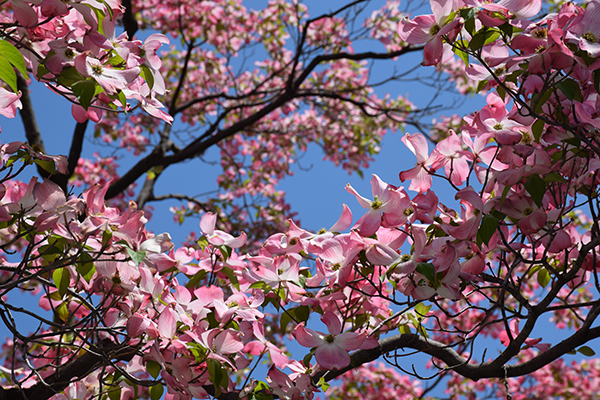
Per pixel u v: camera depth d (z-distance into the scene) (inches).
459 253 64.9
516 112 65.9
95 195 64.1
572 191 74.9
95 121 66.2
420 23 60.4
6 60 48.3
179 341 63.1
